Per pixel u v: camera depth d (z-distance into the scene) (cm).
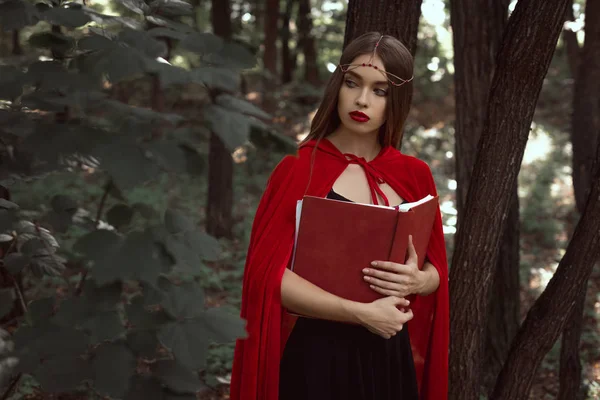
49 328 95
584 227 219
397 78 185
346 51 189
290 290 177
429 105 1335
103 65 87
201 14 1105
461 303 228
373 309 174
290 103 1340
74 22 94
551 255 707
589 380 394
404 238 174
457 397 234
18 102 99
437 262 204
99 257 92
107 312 97
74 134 89
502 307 369
